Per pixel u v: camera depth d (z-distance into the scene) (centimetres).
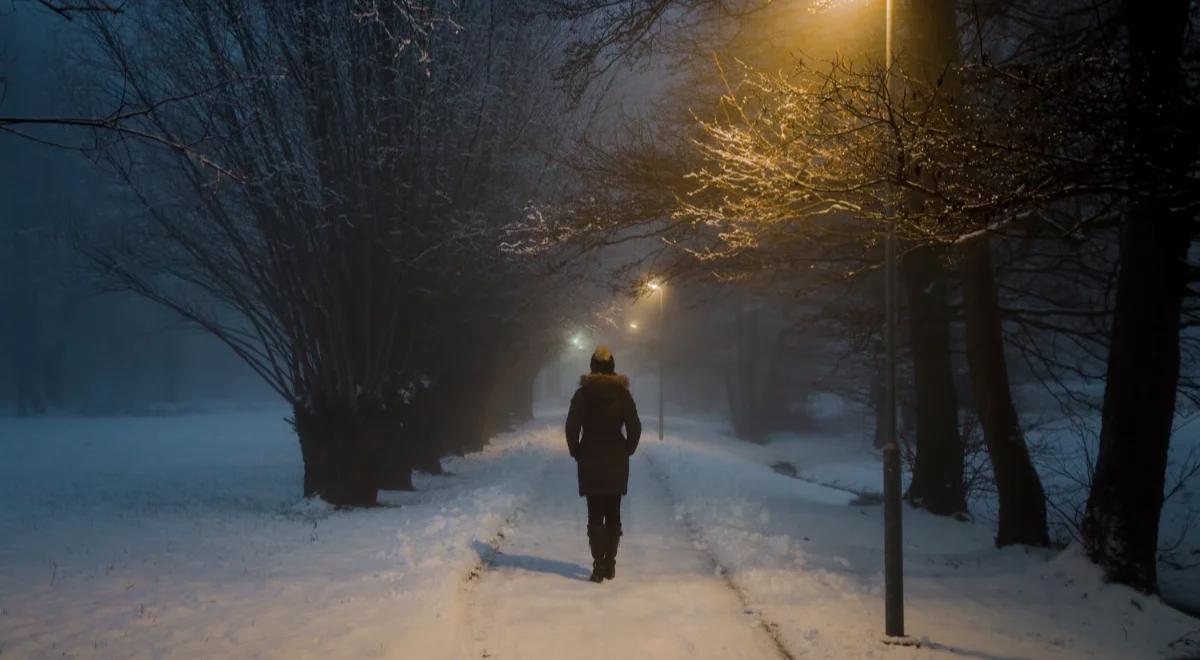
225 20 1234
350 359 1431
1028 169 548
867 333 1692
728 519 1215
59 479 2172
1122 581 832
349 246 1418
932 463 1429
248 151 1266
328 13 1288
